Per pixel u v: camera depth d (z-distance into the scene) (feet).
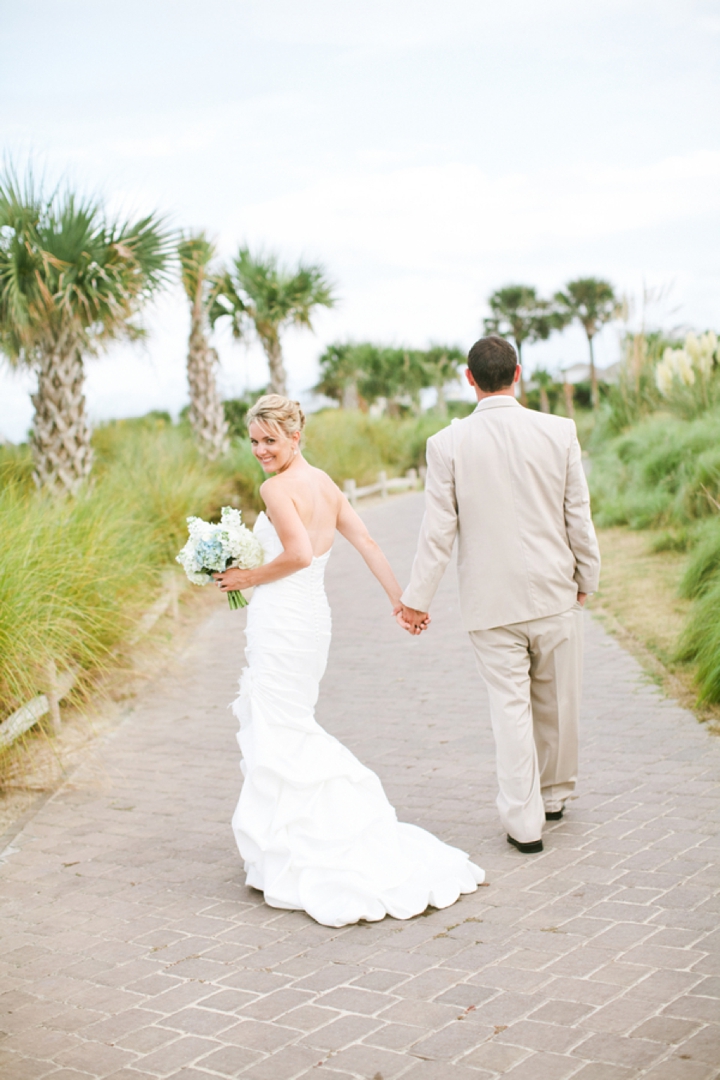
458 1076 8.13
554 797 13.89
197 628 31.01
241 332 58.59
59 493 33.24
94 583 23.17
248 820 12.34
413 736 18.83
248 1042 8.91
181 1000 9.77
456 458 12.78
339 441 71.61
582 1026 8.72
